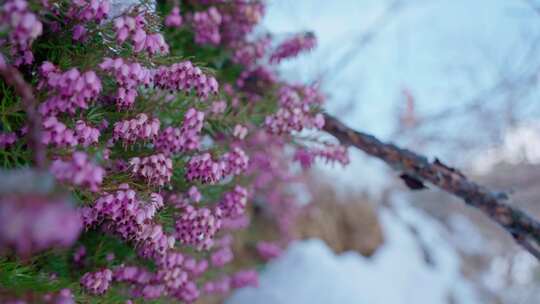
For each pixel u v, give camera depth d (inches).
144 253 10.4
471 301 34.1
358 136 14.1
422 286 30.9
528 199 39.7
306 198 28.9
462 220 41.4
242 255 24.2
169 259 10.6
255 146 14.8
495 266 39.5
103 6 8.1
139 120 8.8
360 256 29.9
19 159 8.7
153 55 9.0
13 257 8.6
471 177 40.4
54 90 7.7
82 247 10.8
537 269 39.8
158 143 9.8
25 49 8.1
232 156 10.3
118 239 10.9
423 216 39.5
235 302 23.0
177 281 10.9
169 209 10.5
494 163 41.1
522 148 40.4
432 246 36.1
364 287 26.4
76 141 7.8
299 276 24.8
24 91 6.2
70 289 8.7
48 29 8.9
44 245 4.6
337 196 30.6
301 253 26.0
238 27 14.6
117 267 10.7
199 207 10.7
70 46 8.8
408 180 14.1
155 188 9.6
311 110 12.7
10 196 4.2
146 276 10.9
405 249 32.9
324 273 25.3
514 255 40.2
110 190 8.6
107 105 9.4
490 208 13.2
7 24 6.2
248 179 14.7
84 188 8.1
